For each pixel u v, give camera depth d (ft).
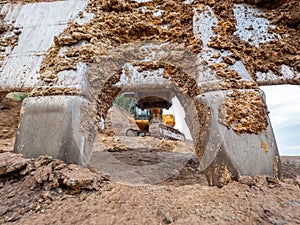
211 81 17.56
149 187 13.23
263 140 14.75
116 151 46.70
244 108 15.74
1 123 50.98
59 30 28.89
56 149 15.11
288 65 20.31
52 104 16.98
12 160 14.20
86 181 12.42
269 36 22.41
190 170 27.61
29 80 23.45
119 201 10.96
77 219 9.41
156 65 21.31
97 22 24.35
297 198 10.82
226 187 12.34
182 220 9.00
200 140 16.75
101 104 20.95
